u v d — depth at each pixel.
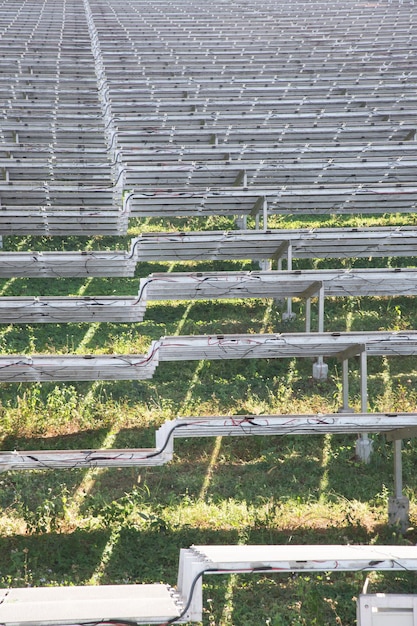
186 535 8.15
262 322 12.98
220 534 8.16
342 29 30.98
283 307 13.54
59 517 8.46
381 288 11.93
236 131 17.89
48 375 10.01
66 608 5.68
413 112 19.56
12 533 8.19
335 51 26.94
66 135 18.38
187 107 20.55
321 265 14.78
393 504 8.48
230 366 11.82
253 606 7.18
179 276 10.89
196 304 13.69
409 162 15.53
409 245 13.29
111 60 25.48
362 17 33.88
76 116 19.44
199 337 9.16
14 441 9.99
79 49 28.03
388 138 18.27
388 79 22.98
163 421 10.45
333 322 13.03
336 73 23.94
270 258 13.62
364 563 5.56
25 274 12.75
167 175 15.53
